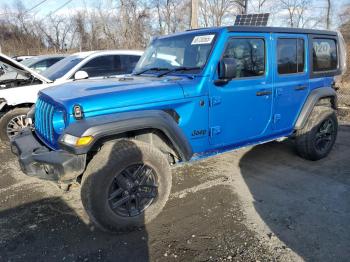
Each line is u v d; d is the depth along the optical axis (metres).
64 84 4.05
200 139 3.84
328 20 23.94
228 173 4.91
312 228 3.49
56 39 36.31
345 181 4.62
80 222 3.66
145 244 3.27
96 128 3.01
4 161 5.50
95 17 30.59
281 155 5.63
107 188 3.16
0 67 6.91
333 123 5.41
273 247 3.19
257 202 4.04
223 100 3.91
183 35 4.24
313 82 5.07
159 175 3.47
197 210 3.86
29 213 3.85
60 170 3.09
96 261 3.05
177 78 3.83
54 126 3.30
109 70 7.02
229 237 3.35
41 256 3.13
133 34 27.53
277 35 4.44
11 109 6.20
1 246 3.27
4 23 37.06
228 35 3.89
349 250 3.14
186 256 3.09
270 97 4.43
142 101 3.35
